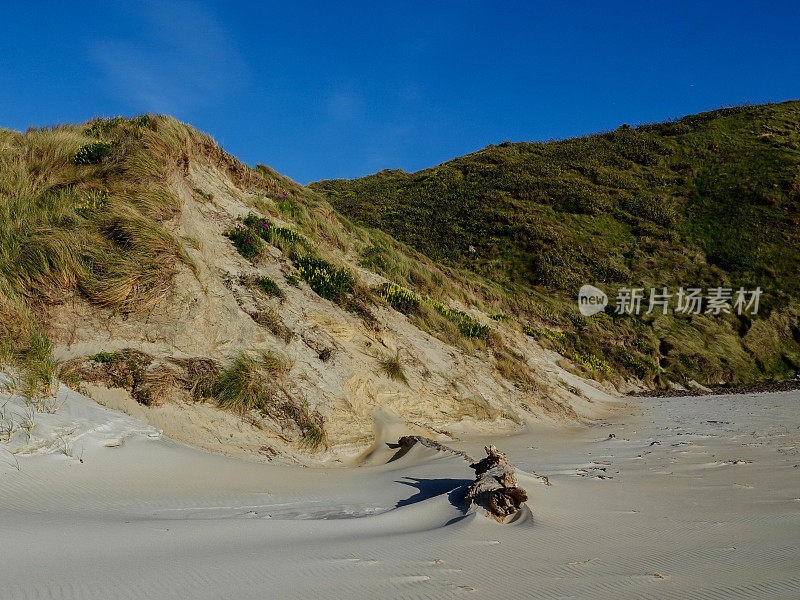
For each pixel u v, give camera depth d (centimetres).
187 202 1212
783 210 4422
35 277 834
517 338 2311
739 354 3172
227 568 330
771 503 568
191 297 948
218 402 829
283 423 860
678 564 381
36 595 269
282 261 1255
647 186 5019
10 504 454
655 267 3869
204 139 1534
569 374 2216
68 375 740
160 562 337
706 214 4544
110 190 1066
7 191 1008
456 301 2270
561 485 671
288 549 385
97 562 333
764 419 1388
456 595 307
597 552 412
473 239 4019
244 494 592
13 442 554
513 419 1338
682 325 3328
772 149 5359
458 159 6178
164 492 560
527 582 337
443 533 454
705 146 5647
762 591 324
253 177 1814
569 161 5431
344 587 309
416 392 1172
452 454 838
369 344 1195
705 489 646
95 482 546
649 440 1102
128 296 888
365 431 980
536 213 4356
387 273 1992
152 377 800
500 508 521
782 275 3788
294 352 1009
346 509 555
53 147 1166
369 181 5781
